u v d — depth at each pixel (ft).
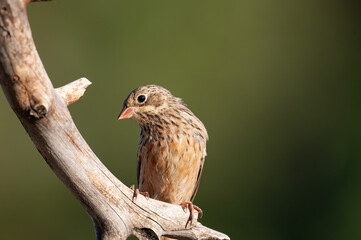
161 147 24.98
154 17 48.70
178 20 49.19
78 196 19.11
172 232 21.01
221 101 48.62
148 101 25.02
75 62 48.42
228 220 46.24
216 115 48.34
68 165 18.26
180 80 48.11
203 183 46.96
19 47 15.05
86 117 46.73
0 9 14.47
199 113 48.19
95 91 47.52
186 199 26.27
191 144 25.09
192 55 48.60
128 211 19.86
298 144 49.08
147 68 48.11
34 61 15.49
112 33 48.62
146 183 25.82
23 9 14.74
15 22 14.71
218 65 49.06
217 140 48.01
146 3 48.78
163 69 48.14
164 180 25.45
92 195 19.04
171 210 20.76
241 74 49.26
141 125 25.53
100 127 46.70
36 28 48.67
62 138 17.69
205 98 48.39
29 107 16.07
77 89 20.95
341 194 47.44
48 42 48.62
